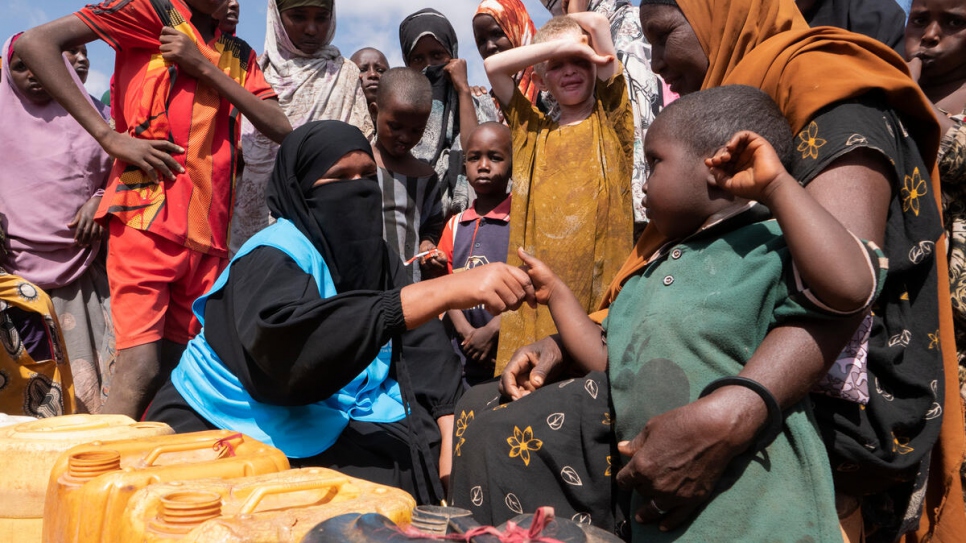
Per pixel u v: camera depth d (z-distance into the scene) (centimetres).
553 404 204
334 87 514
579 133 377
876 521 215
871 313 189
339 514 150
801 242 158
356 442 261
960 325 255
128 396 363
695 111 187
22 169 441
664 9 245
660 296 183
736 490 167
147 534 149
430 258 434
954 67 297
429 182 486
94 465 169
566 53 371
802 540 162
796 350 165
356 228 275
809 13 360
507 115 390
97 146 459
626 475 172
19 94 450
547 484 201
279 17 509
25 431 204
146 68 382
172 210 371
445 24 590
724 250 180
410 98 455
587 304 361
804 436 169
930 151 207
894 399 197
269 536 141
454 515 162
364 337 223
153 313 367
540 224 371
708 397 164
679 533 171
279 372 229
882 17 350
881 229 183
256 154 470
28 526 190
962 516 216
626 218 370
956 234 258
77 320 446
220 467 175
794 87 200
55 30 373
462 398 234
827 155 186
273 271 249
